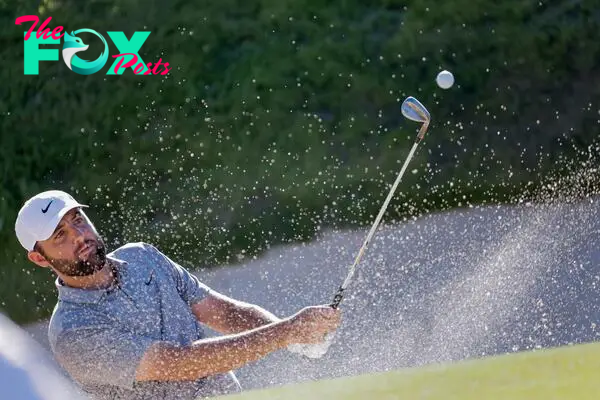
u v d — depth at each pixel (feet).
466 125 107.55
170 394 46.21
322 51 111.96
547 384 38.93
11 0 120.98
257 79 110.73
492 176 103.04
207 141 108.37
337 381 45.62
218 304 49.83
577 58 111.34
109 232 107.04
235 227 101.86
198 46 114.83
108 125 111.75
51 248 45.06
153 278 47.26
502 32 112.16
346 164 104.68
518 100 109.29
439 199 100.32
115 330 45.42
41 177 112.27
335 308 45.83
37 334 98.43
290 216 101.45
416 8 113.19
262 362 65.21
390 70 110.73
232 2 116.67
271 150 106.63
